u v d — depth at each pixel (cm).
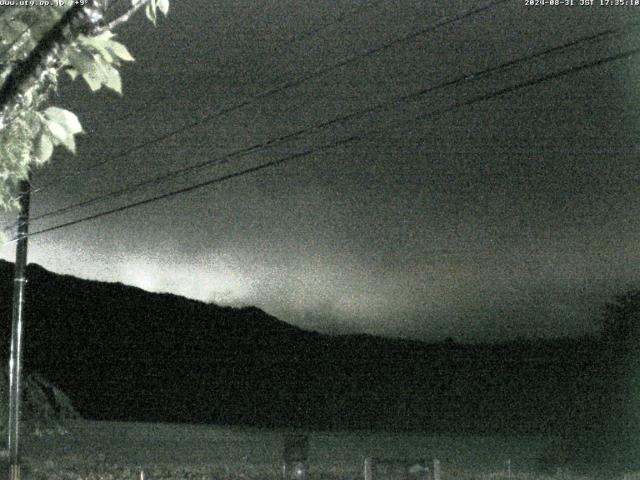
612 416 4044
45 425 4459
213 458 3388
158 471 2688
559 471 2797
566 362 4391
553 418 4631
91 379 8544
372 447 4097
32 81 332
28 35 348
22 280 2352
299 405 7662
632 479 2614
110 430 4650
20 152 372
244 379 8962
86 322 10106
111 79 351
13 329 2339
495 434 5012
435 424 6038
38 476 2586
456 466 3042
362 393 7338
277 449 3825
